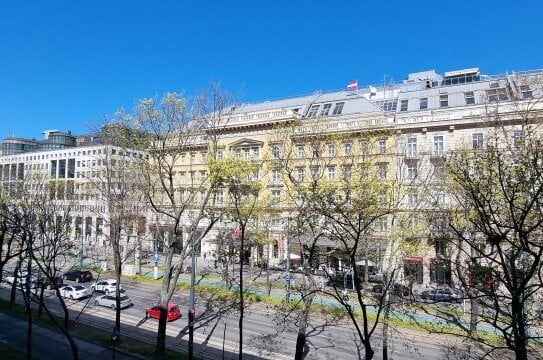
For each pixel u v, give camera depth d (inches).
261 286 1653.5
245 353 952.3
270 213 1417.3
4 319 1205.1
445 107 1803.6
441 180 1032.2
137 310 1344.7
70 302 1465.3
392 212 871.1
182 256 1004.6
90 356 916.0
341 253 1012.5
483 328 1091.9
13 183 2053.4
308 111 2338.8
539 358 603.2
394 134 1220.5
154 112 986.7
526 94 1360.7
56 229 1128.2
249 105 2689.5
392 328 1035.3
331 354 956.0
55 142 4271.7
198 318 1239.5
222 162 981.8
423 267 1342.3
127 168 1428.4
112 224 1400.1
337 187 895.1
